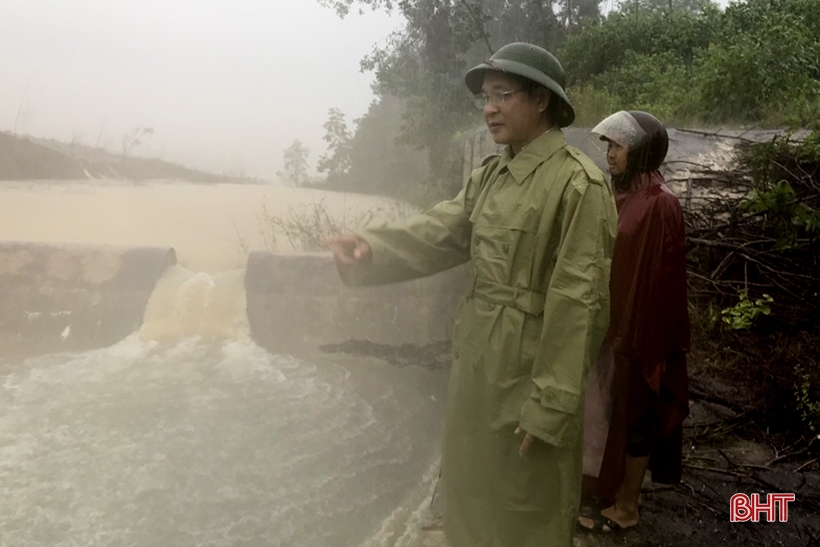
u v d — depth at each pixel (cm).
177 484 320
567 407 179
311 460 348
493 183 204
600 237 181
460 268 511
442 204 226
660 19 1300
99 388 430
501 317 195
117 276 535
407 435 386
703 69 904
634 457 270
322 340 514
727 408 411
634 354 258
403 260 218
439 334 512
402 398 440
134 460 339
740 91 824
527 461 198
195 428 380
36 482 317
